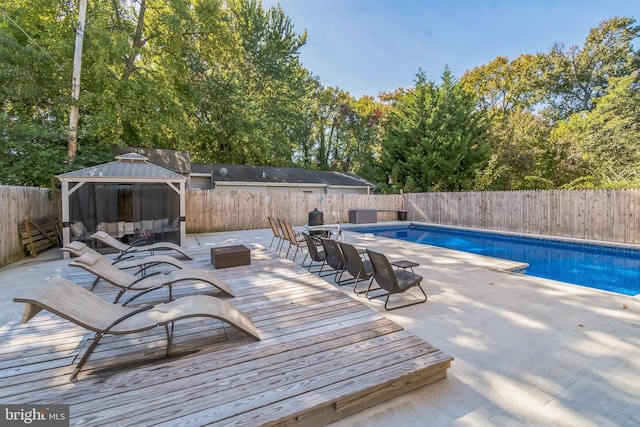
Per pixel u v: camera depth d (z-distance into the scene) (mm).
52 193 8906
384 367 2254
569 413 2051
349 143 30578
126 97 12734
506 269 6012
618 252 8523
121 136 14258
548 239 10141
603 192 9234
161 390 1993
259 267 5297
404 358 2381
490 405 2125
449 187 18469
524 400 2180
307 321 3070
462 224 13680
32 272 5824
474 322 3486
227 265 5277
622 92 15125
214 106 19047
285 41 22281
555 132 16859
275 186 18516
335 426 1916
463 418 2000
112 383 2068
